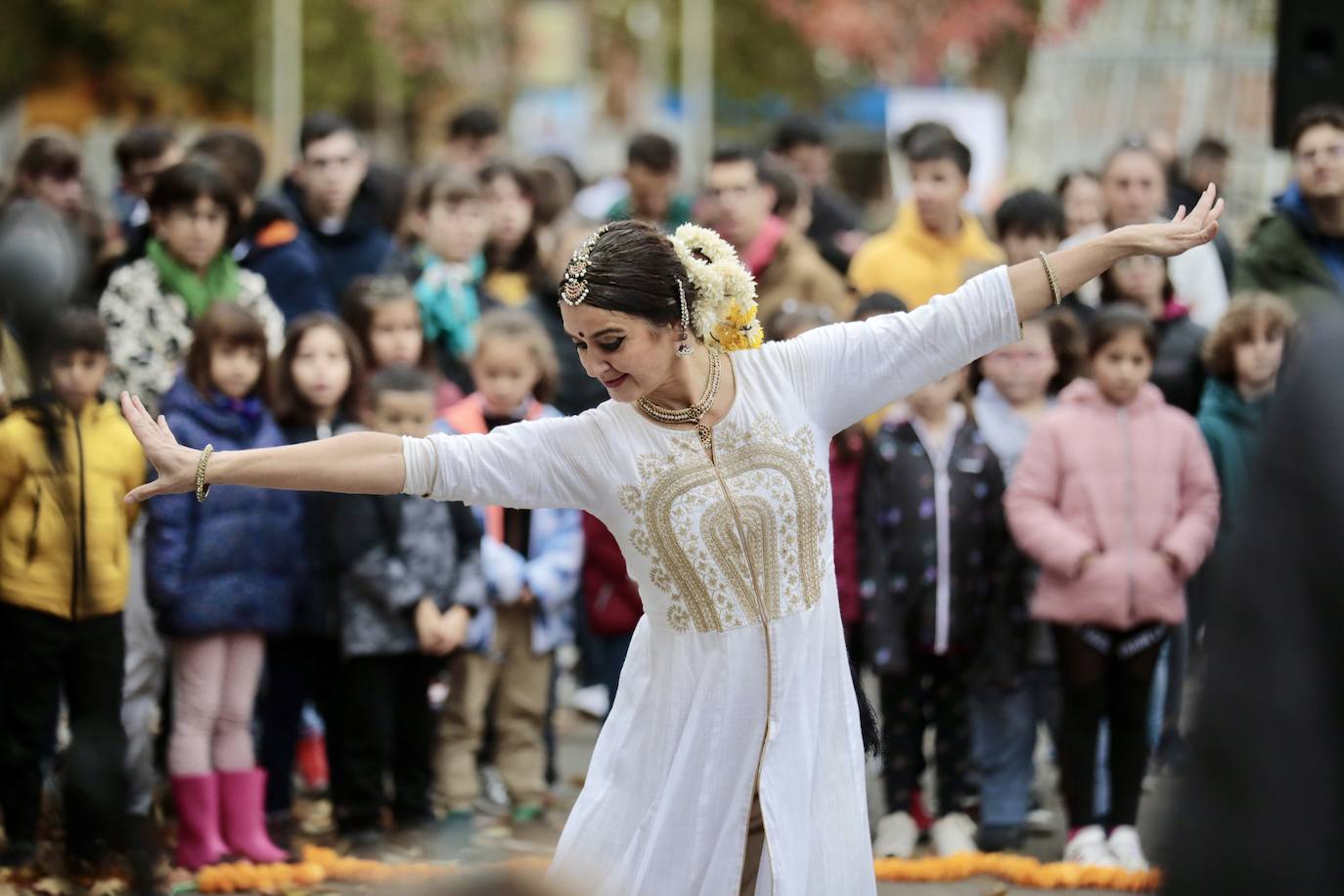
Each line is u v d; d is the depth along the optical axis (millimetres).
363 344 13180
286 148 41531
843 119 56625
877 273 14781
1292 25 15578
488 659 12211
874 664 11484
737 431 7066
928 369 7180
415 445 6957
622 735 7203
